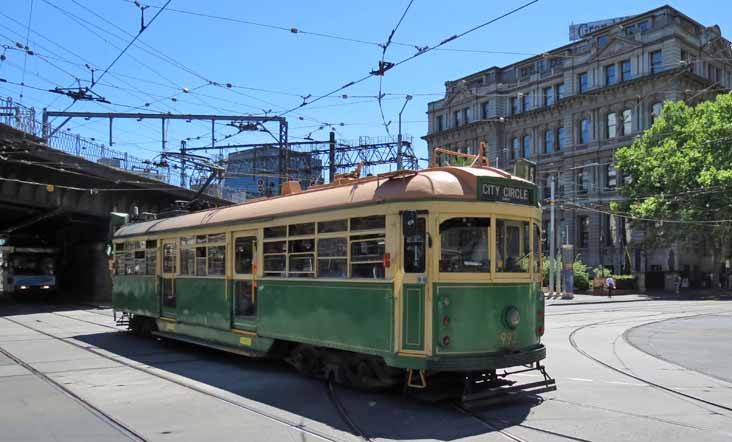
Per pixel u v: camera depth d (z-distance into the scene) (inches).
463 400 307.4
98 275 1531.7
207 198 1411.2
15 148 961.5
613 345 585.0
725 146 1579.7
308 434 270.2
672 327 766.5
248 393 357.7
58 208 1219.2
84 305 1289.4
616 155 1801.2
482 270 324.8
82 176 1159.0
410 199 323.3
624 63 2020.2
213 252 491.5
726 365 461.4
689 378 405.4
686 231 1646.2
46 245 1568.7
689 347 567.5
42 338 650.8
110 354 524.4
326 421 293.1
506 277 331.6
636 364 466.3
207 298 495.2
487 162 384.2
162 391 365.7
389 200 331.3
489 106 2426.2
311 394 352.8
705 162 1601.9
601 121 2070.6
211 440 261.4
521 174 381.1
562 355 517.0
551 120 2225.6
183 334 534.3
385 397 340.8
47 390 370.9
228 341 463.8
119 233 691.4
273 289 413.7
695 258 1982.0
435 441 258.5
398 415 301.7
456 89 2546.8
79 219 1440.7
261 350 424.5
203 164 1203.9
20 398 348.8
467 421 289.3
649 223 1720.0
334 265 365.7
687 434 265.0
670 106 1701.5
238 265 459.2
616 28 2042.3
